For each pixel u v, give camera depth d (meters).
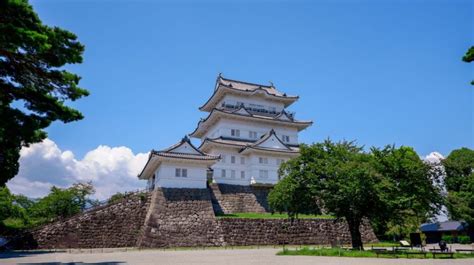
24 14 14.91
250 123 57.22
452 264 18.44
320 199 29.66
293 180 29.19
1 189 43.72
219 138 53.78
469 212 37.47
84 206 53.28
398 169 26.59
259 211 48.12
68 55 17.17
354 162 26.95
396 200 25.22
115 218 37.62
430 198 26.64
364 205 27.16
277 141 52.69
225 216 41.59
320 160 28.84
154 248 35.22
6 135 16.91
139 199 39.66
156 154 40.25
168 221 37.69
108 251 31.97
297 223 41.59
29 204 56.28
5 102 17.81
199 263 19.70
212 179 49.72
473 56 12.19
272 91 64.81
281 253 26.36
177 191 40.47
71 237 35.28
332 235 42.59
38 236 34.53
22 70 16.95
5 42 14.40
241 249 33.62
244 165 52.56
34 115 17.94
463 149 55.34
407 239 46.28
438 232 59.66
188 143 43.41
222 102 59.78
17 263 20.86
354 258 22.23
